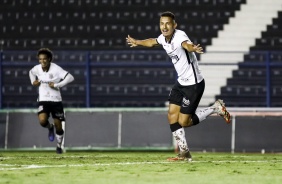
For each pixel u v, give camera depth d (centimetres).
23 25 6850
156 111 4691
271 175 2139
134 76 6309
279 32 6825
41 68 3978
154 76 6294
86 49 6712
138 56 6469
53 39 6788
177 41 2702
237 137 4597
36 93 6284
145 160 2977
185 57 2728
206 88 6203
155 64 5231
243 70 6281
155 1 6969
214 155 3966
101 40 6781
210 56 6506
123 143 4700
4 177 1978
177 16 6888
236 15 6900
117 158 3209
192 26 6838
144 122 4694
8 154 4006
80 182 1831
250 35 6794
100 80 6284
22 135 4778
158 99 6188
